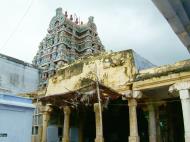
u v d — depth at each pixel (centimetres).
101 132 1817
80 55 6122
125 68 2127
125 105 2567
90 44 6175
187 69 1766
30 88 3556
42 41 6134
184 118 1688
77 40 6297
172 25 222
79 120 2853
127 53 2175
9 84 3200
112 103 2502
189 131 1644
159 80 1888
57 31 5850
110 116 2944
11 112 969
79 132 2805
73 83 2433
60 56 5403
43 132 2444
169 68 1889
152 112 2161
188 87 1727
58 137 2934
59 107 2512
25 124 1020
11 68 3312
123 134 2859
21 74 3462
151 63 2550
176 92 1838
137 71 2067
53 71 5322
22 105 1014
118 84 2098
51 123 3047
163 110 2564
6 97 993
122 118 2912
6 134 931
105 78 2200
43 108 2531
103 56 2331
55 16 6141
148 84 1942
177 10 202
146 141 2702
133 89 2009
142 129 2775
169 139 2459
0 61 3153
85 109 2664
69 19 6384
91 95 1827
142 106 2261
